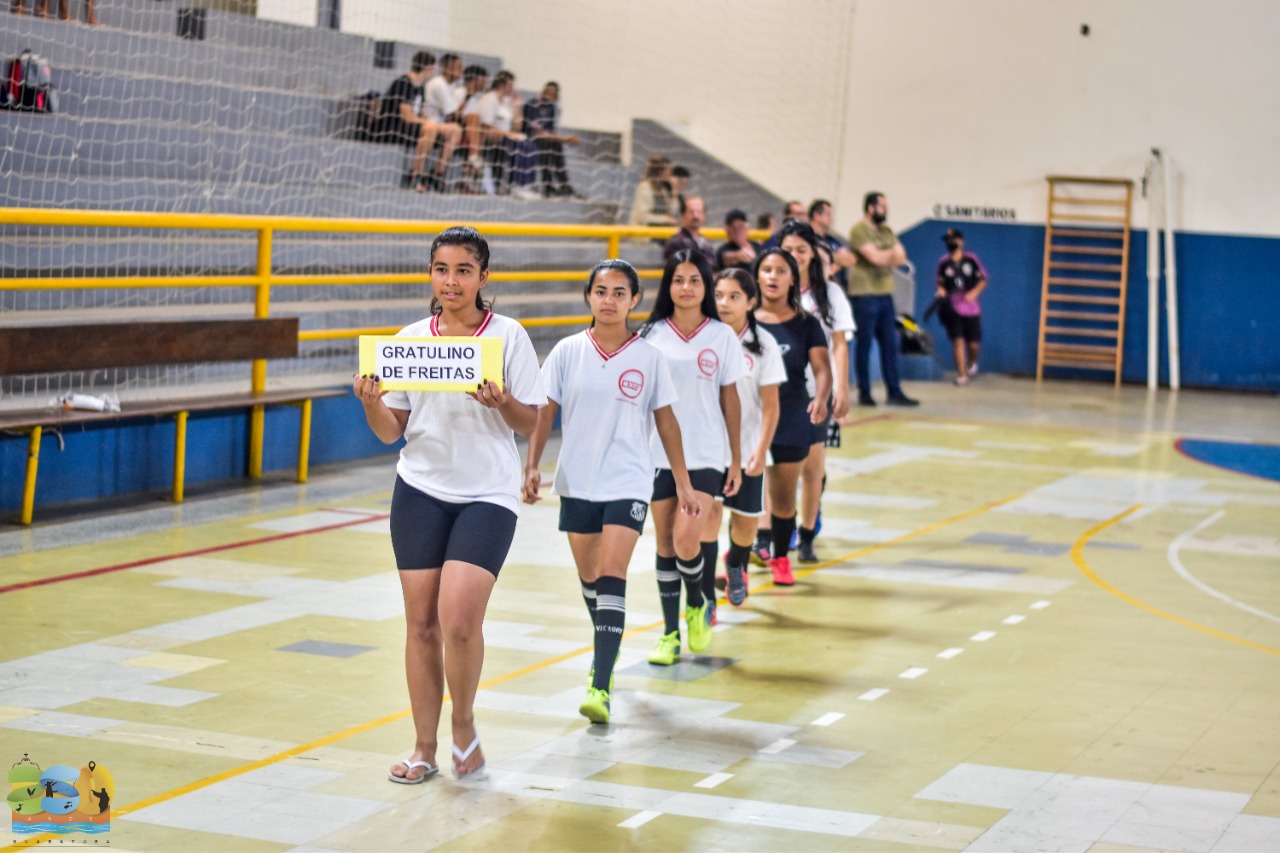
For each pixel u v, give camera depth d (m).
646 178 17.52
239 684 6.01
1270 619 7.84
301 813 4.64
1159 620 7.77
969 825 4.73
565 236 16.72
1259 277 20.34
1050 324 21.58
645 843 4.49
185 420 9.81
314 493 10.44
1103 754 5.54
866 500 11.29
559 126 20.22
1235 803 5.03
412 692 4.97
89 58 13.85
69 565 7.96
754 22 22.17
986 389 19.77
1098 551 9.57
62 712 5.55
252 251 12.80
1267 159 20.17
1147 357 21.08
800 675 6.54
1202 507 11.32
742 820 4.72
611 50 21.61
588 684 6.00
